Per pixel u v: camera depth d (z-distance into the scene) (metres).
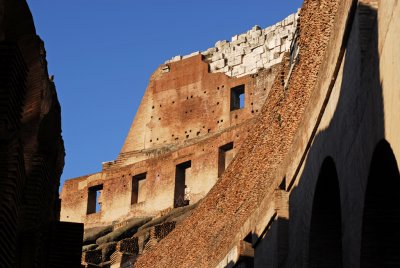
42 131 17.20
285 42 75.25
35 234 16.23
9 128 13.23
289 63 26.50
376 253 14.32
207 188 65.62
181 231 39.31
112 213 73.31
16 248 15.98
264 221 23.78
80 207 76.00
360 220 14.45
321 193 18.47
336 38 16.78
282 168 22.88
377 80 13.16
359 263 14.40
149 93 81.19
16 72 13.52
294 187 21.27
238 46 78.25
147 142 79.06
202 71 77.94
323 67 18.30
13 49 13.45
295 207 20.89
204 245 34.56
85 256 56.72
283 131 24.78
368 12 14.62
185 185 69.38
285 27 75.81
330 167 17.89
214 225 33.78
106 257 57.56
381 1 13.05
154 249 42.88
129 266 51.34
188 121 76.88
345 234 15.71
